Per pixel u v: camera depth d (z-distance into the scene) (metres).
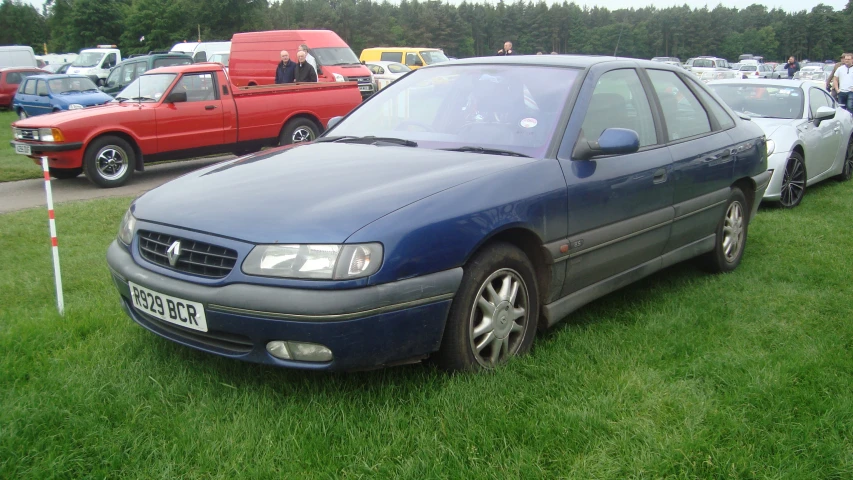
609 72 4.24
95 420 2.89
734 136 5.20
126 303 3.47
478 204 3.19
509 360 3.41
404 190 3.13
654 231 4.29
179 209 3.24
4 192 9.48
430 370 3.33
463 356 3.21
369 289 2.82
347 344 2.83
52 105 19.30
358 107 4.69
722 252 5.17
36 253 5.71
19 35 91.00
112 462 2.63
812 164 8.45
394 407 3.04
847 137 9.57
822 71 42.66
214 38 64.12
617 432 2.87
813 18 115.31
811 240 6.21
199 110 10.73
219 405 3.04
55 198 9.02
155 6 63.88
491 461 2.65
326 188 3.22
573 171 3.67
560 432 2.83
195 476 2.57
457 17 104.12
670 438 2.82
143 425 2.90
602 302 4.56
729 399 3.14
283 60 14.03
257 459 2.66
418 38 102.69
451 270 3.07
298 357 2.88
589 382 3.28
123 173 10.12
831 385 3.30
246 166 3.75
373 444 2.75
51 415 2.88
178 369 3.40
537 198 3.44
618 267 4.09
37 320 3.99
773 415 3.02
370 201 3.03
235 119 11.13
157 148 10.41
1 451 2.64
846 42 115.88
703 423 2.96
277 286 2.82
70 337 3.80
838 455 2.74
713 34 98.50
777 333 3.99
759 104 8.80
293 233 2.86
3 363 3.41
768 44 106.00
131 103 10.43
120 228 3.61
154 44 63.91
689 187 4.58
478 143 3.84
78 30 69.38
